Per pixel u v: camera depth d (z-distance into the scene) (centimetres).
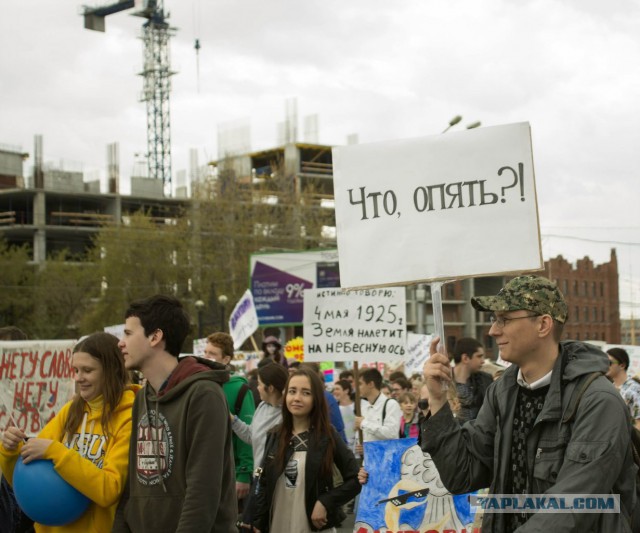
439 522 688
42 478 450
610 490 358
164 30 10156
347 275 497
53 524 459
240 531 640
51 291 6412
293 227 6450
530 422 384
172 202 9250
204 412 434
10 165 9219
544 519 354
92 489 449
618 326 10006
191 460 430
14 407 714
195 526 419
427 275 484
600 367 373
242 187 7025
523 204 471
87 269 6556
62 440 489
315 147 9188
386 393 1413
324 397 627
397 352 1020
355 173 500
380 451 707
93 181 9156
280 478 622
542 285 386
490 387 417
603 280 9850
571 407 368
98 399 483
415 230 487
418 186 489
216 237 6241
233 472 461
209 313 6034
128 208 9275
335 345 1031
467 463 409
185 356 464
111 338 488
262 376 772
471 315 8856
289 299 5062
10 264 6625
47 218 8931
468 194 480
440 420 410
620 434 359
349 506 1213
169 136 10088
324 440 620
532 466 378
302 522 613
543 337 383
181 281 6291
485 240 475
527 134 474
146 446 446
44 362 730
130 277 6244
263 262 5138
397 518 692
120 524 456
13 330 765
